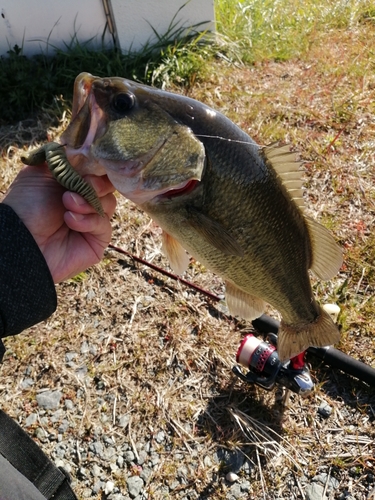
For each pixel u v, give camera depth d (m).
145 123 0.32
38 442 0.51
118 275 0.65
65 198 0.30
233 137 0.33
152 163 0.32
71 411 0.53
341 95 0.93
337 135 0.83
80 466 0.49
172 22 1.00
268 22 1.15
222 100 0.93
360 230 0.69
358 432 0.50
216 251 0.36
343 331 0.58
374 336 0.58
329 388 0.54
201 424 0.52
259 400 0.53
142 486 0.48
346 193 0.74
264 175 0.34
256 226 0.34
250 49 1.07
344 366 0.53
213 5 1.01
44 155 0.30
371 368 0.52
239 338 0.58
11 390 0.55
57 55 0.96
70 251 0.34
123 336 0.59
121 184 0.32
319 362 0.55
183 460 0.49
